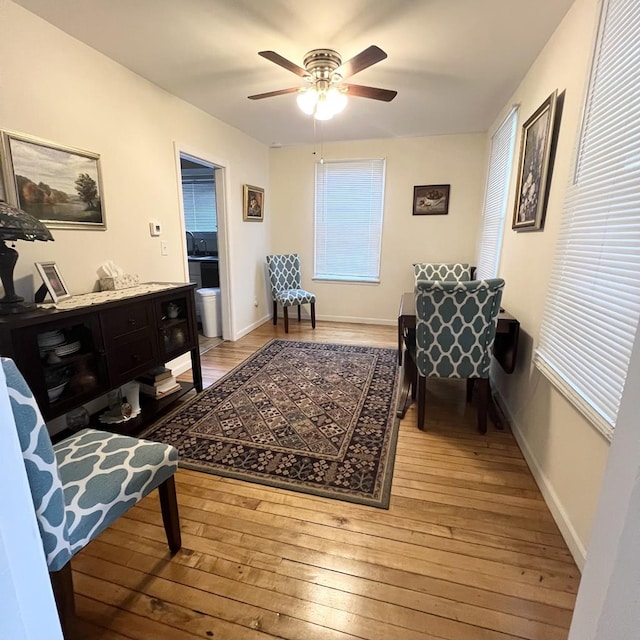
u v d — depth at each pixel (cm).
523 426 215
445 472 193
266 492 178
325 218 497
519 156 257
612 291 126
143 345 229
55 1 175
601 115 140
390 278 491
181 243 317
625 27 125
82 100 217
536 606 122
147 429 233
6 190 180
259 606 123
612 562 65
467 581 131
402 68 249
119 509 116
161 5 179
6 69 176
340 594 127
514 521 159
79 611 122
